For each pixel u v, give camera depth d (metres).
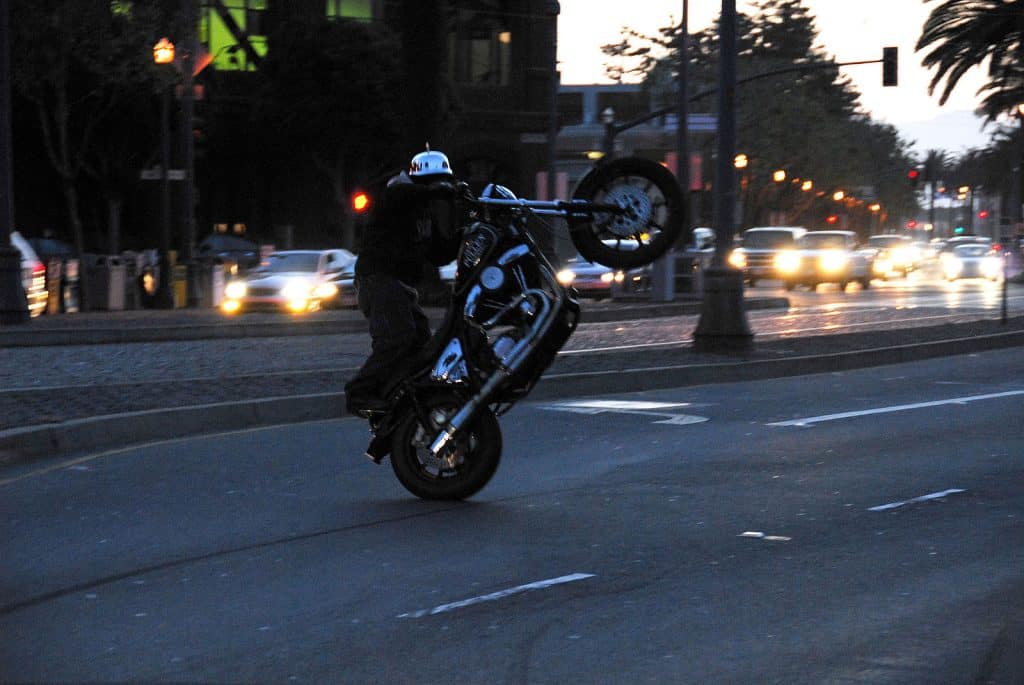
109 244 54.06
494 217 10.57
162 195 42.12
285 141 59.53
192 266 42.81
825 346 24.75
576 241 11.97
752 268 58.62
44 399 15.93
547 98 63.75
